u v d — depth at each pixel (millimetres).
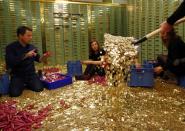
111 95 3715
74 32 6723
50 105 3613
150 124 2900
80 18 6730
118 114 3186
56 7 6402
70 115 3221
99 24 6977
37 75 4645
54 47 6547
